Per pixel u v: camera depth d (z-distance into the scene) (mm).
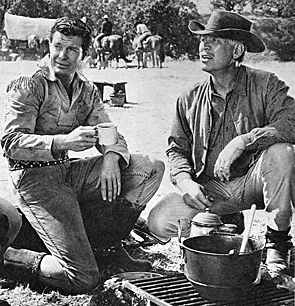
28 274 3234
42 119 3330
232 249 2670
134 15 18938
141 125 8461
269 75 3564
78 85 3408
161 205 3547
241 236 2680
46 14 18328
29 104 3229
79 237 3162
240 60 3549
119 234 3549
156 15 18672
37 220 3203
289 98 3533
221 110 3568
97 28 18781
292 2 16469
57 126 3375
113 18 19062
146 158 3445
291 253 3721
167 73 15133
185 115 3680
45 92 3277
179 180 3506
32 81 3248
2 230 3031
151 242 3949
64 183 3322
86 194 3418
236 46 3480
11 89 3254
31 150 3141
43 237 3199
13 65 15406
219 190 3607
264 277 2770
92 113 3516
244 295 2496
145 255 3795
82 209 3477
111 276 3355
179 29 18578
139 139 7484
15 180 3279
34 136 3166
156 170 3424
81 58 3324
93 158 3438
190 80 13742
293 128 3414
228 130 3570
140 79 13867
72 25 3225
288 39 15781
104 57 16500
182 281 2709
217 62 3447
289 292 2607
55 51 3232
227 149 3383
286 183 3285
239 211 3713
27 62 16266
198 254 2461
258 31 16234
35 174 3248
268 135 3361
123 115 9297
